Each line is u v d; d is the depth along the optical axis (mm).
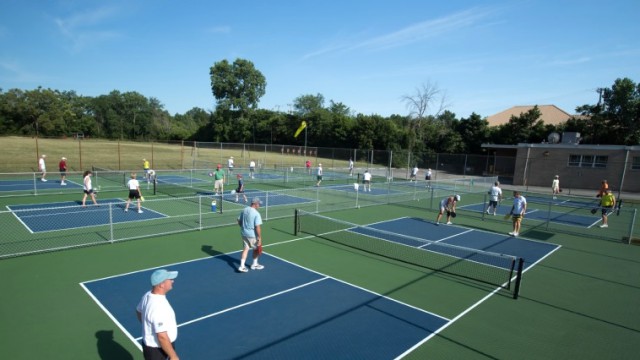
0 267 9258
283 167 41281
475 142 53781
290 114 77250
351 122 65375
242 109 85375
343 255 11195
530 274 10266
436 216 18344
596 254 12500
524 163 37281
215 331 6512
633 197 28953
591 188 34000
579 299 8617
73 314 6953
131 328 6496
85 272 9086
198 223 14445
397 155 51438
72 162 36875
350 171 37594
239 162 45594
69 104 101312
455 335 6715
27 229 12859
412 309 7723
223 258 10484
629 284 9719
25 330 6348
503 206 22688
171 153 51031
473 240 13820
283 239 12742
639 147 31188
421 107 57469
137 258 10234
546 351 6305
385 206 20719
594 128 44031
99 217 14969
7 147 44094
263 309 7438
